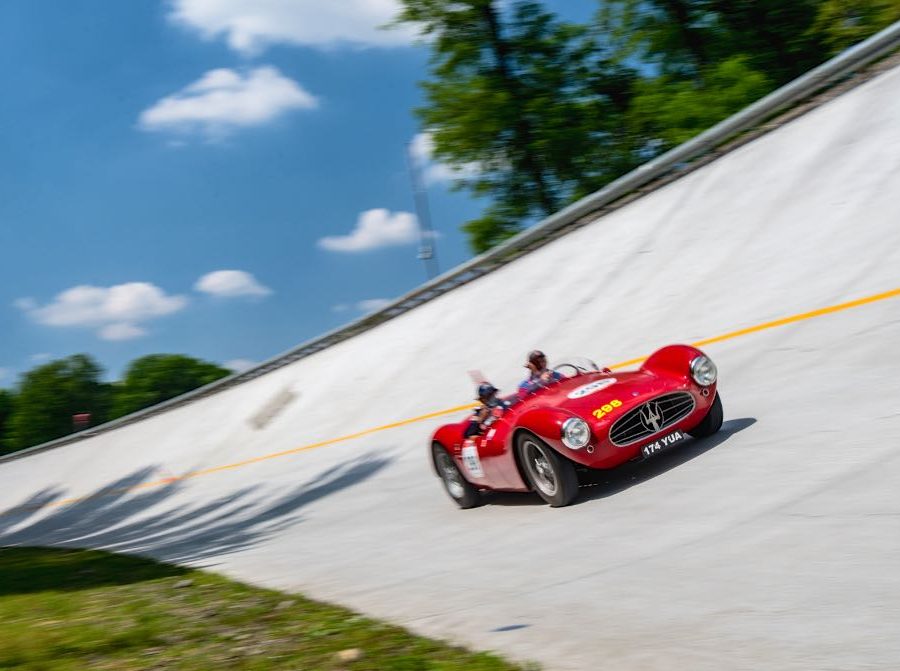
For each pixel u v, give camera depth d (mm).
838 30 32375
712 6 38125
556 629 4438
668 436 6988
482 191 40844
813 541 4711
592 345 15289
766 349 10500
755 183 16516
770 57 37656
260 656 4711
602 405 6906
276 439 23125
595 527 6320
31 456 42406
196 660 4805
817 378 8555
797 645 3527
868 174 14031
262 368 31906
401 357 22312
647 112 36969
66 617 6738
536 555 6078
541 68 39844
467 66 39750
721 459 6949
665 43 39062
